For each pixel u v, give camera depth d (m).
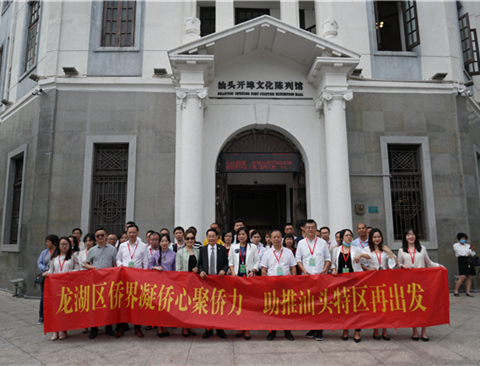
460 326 5.37
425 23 9.65
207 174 8.69
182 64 8.05
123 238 6.32
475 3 11.73
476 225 8.77
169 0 9.34
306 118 9.07
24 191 8.70
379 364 3.89
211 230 5.14
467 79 10.18
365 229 6.05
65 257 5.22
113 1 9.38
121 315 4.84
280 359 4.03
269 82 9.12
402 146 9.19
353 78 9.13
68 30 9.05
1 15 12.41
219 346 4.48
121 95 8.73
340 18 9.45
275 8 10.38
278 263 5.05
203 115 8.77
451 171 8.94
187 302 4.78
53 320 4.72
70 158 8.41
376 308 4.68
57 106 8.60
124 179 8.56
